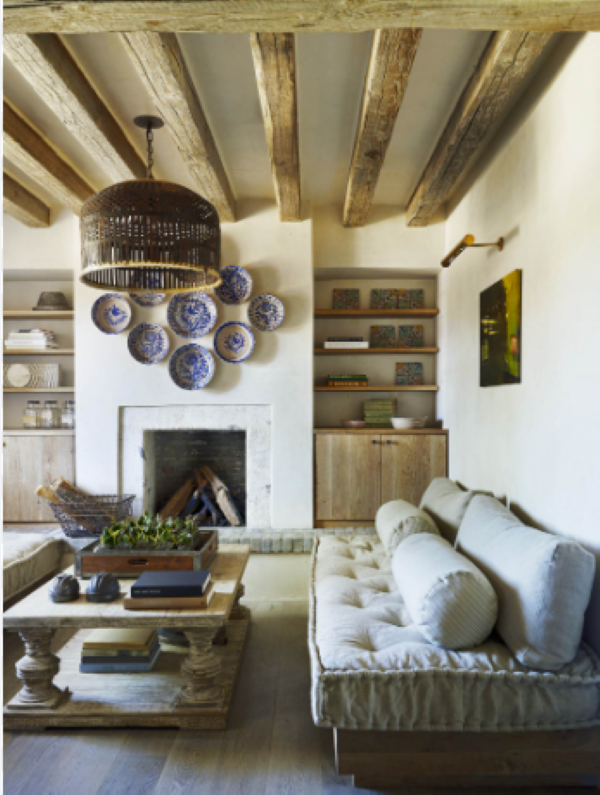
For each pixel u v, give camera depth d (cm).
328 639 216
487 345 342
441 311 489
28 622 230
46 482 478
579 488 222
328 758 214
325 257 480
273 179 384
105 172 395
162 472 531
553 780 198
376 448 466
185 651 290
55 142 354
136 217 249
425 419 482
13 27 186
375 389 500
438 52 261
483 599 204
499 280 319
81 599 249
